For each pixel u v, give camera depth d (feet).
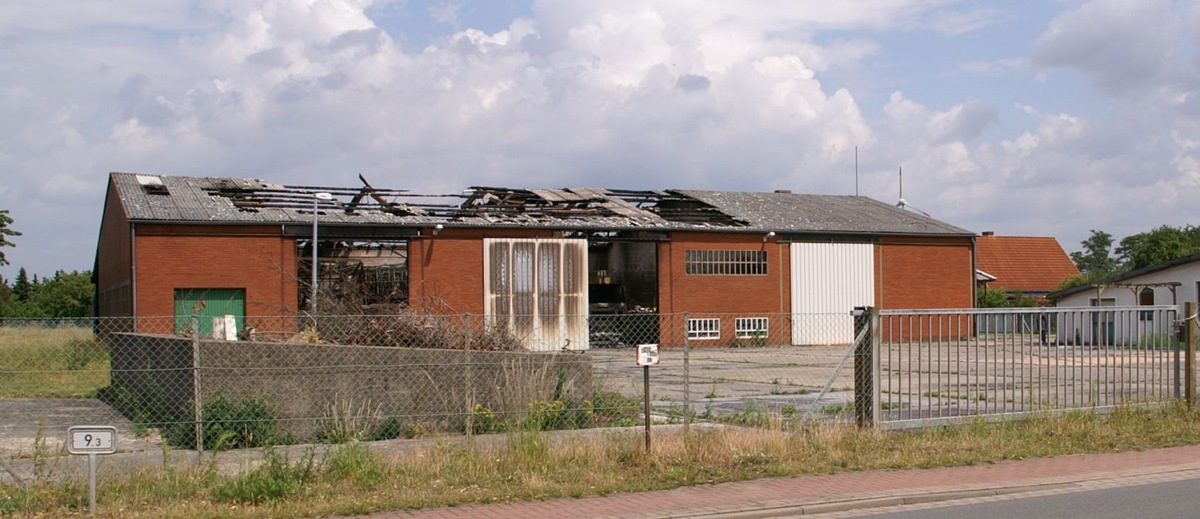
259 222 113.39
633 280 148.05
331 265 127.75
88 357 73.61
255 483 33.06
